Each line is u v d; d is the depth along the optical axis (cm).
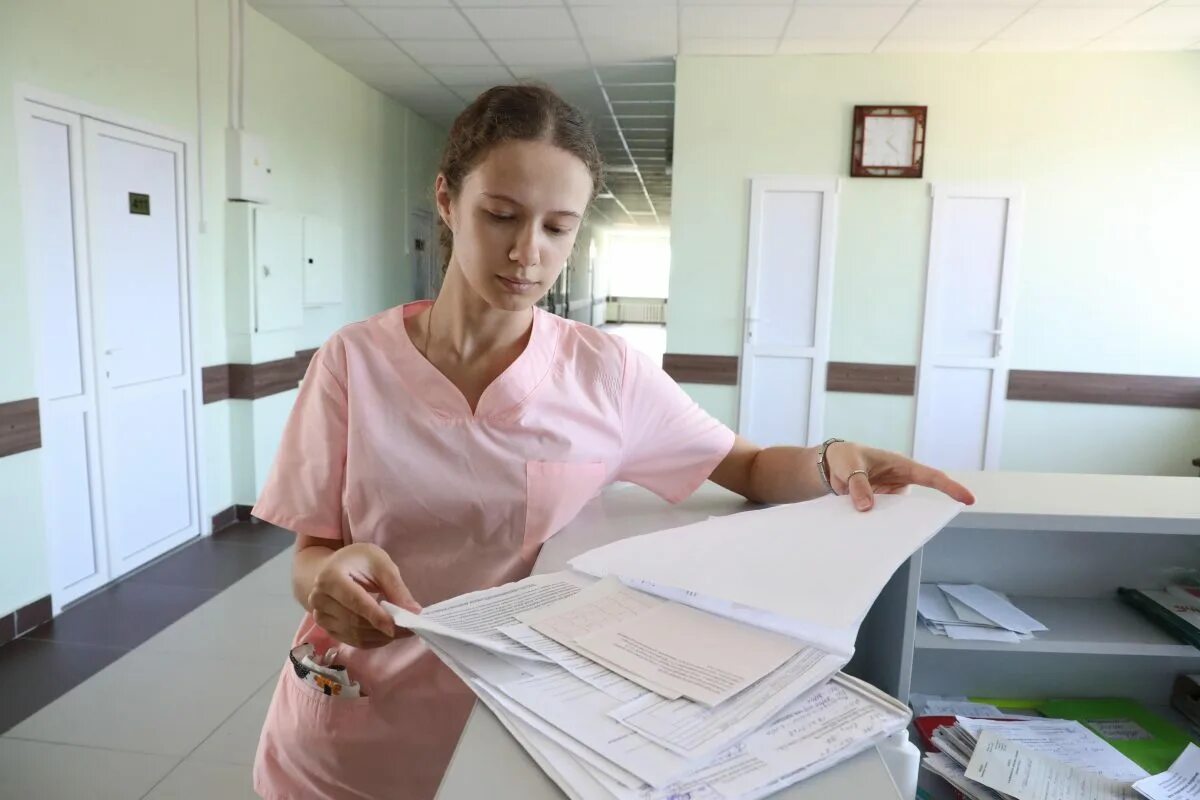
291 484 88
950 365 479
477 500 87
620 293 2064
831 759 50
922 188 467
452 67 503
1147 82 450
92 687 245
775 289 484
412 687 85
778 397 493
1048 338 473
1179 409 472
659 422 99
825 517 86
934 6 382
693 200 481
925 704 134
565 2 385
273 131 429
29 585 283
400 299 627
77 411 309
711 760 49
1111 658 137
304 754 88
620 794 45
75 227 303
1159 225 459
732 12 395
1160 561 138
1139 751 122
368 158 557
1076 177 459
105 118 312
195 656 266
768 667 58
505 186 71
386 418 86
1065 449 482
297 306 449
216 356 397
